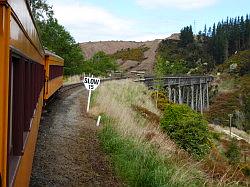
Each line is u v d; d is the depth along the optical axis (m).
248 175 20.53
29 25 5.62
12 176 3.59
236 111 107.06
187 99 95.56
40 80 11.51
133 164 10.48
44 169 9.62
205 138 19.00
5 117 2.96
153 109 34.84
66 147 12.12
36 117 8.59
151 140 14.12
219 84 140.75
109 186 9.27
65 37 55.28
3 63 2.89
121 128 14.83
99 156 11.69
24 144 4.80
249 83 136.12
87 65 73.75
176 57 183.50
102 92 29.92
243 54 170.50
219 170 15.64
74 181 9.19
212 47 188.25
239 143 42.84
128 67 189.75
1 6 2.83
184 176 10.08
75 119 17.81
